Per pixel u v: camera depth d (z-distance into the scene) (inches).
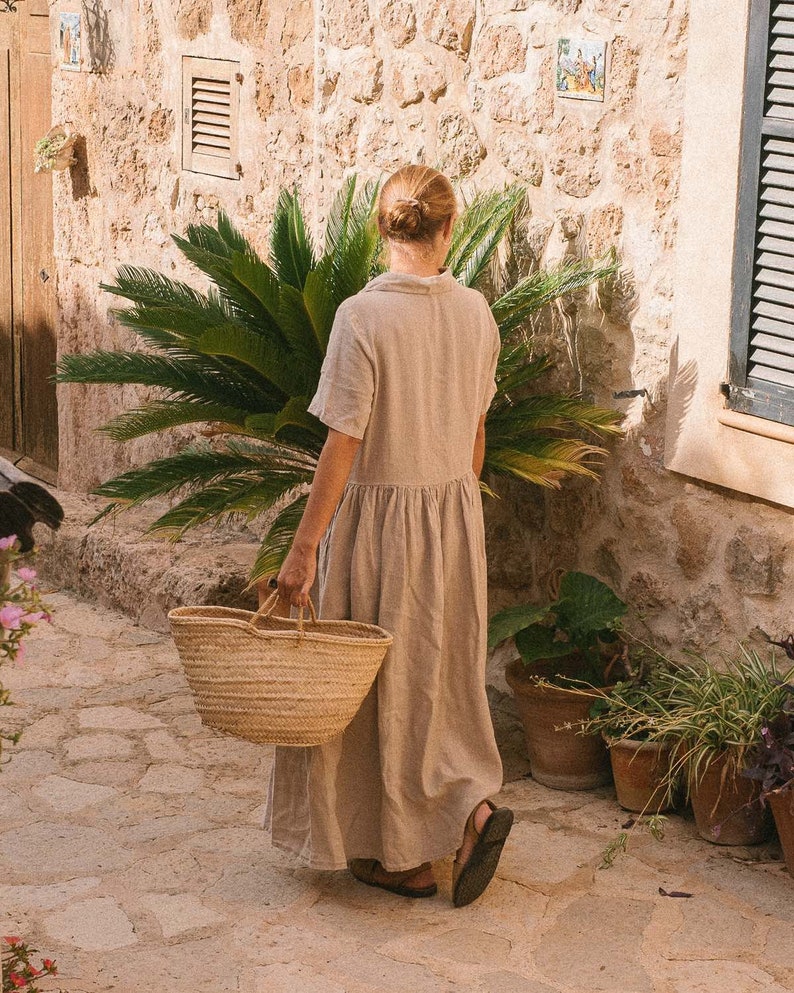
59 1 257.4
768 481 138.2
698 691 138.9
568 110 156.0
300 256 168.9
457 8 166.2
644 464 153.7
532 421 155.7
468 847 121.1
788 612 140.3
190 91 229.3
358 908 123.1
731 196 138.1
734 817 135.3
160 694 178.7
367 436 116.1
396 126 177.9
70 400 268.5
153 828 139.3
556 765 150.4
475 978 111.3
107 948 115.0
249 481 163.9
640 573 156.0
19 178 282.7
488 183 168.1
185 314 160.1
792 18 129.8
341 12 182.1
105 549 216.5
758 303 137.8
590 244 156.6
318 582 124.1
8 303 294.0
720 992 109.5
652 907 123.7
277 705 111.4
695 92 140.6
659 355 150.2
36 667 188.2
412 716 120.3
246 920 120.4
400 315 113.5
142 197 244.5
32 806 144.3
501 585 176.7
